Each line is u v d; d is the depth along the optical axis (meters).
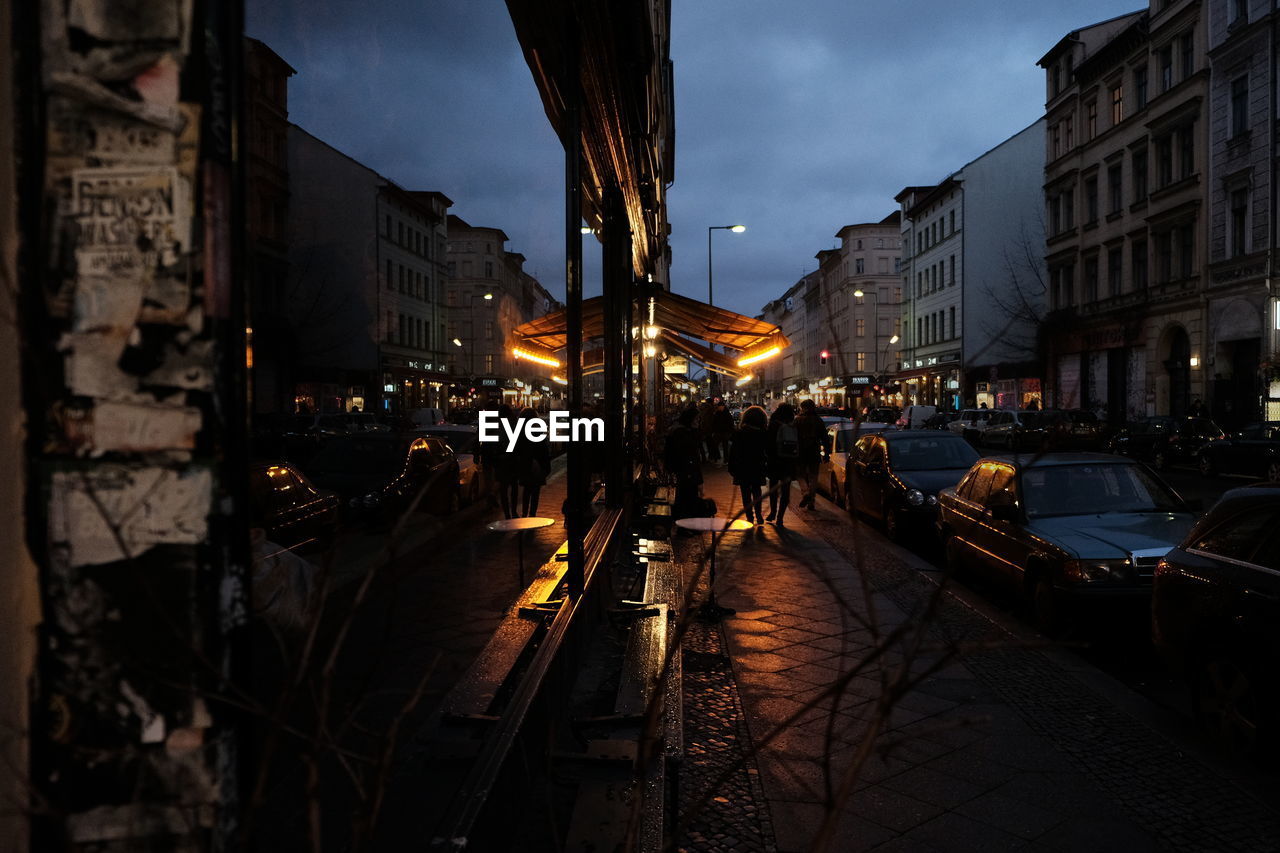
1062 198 40.31
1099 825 3.40
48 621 1.03
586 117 6.52
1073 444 28.50
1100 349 36.28
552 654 3.95
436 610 5.78
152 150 1.03
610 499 8.73
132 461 1.03
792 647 5.91
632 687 4.31
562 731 4.12
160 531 1.03
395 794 2.77
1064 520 6.92
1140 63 33.25
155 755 1.03
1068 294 39.91
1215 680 4.22
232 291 1.08
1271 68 25.28
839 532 11.28
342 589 4.34
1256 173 26.30
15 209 1.03
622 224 8.70
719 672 5.38
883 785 3.77
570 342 5.34
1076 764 3.97
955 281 51.59
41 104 1.03
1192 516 6.92
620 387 8.94
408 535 1.21
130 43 1.03
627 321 10.93
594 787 3.28
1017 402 43.91
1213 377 28.56
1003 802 3.60
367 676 1.21
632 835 1.42
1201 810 3.52
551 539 10.18
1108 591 5.93
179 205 1.03
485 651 4.39
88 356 1.03
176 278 1.03
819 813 3.53
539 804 3.36
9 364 1.05
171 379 1.03
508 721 3.17
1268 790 3.71
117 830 1.03
